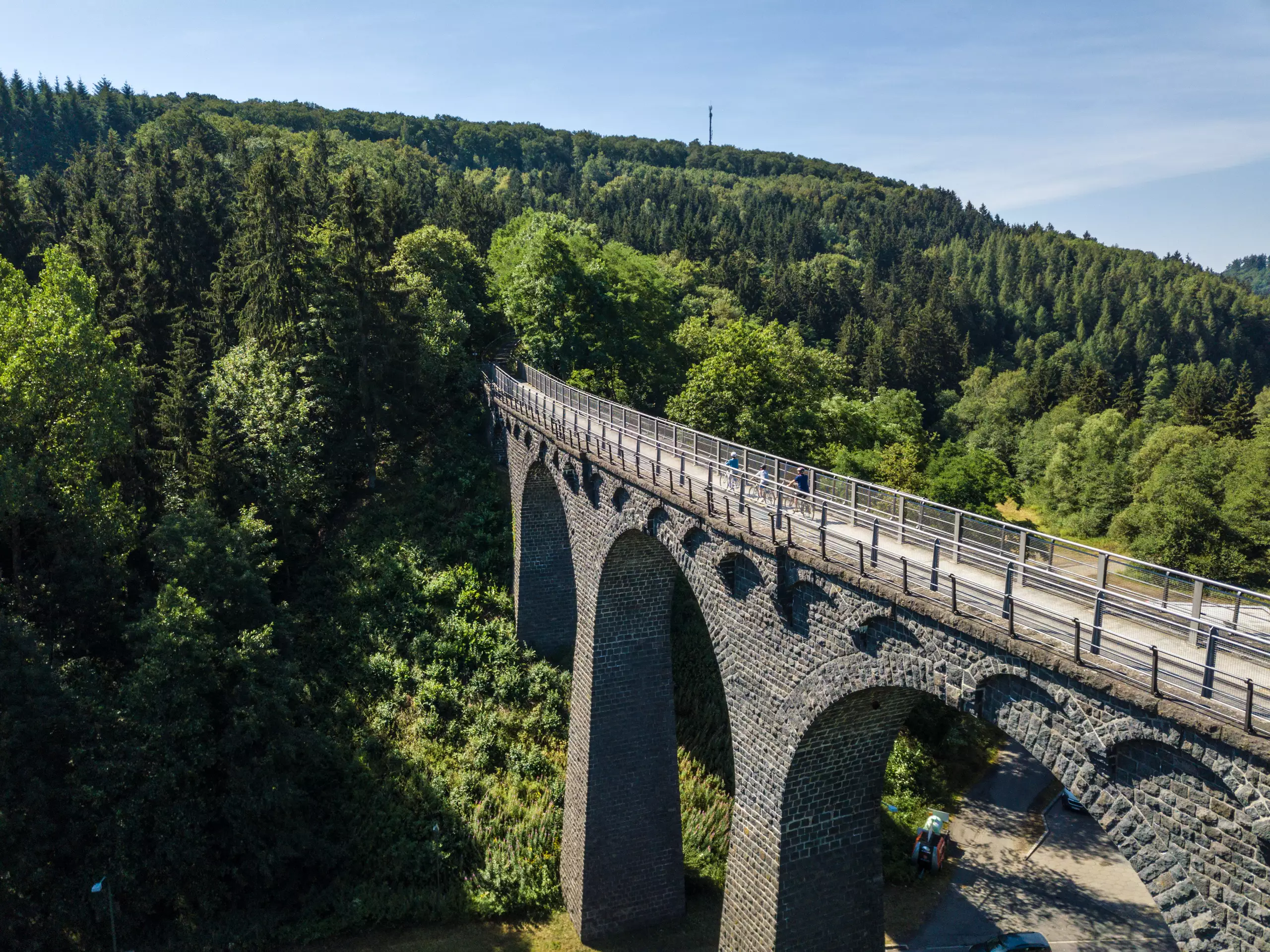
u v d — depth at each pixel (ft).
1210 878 35.83
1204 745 35.45
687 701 132.36
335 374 165.48
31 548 126.41
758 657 68.80
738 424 167.53
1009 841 124.36
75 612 118.52
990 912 108.17
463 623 137.18
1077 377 415.64
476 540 155.84
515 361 203.51
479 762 115.55
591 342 213.05
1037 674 43.47
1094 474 273.13
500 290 231.50
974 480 169.99
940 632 49.73
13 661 91.76
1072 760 42.11
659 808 102.83
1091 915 107.76
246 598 113.19
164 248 213.46
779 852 66.80
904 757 138.62
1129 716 38.78
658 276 242.37
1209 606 43.14
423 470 174.40
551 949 97.50
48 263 134.31
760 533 67.15
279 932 96.94
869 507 68.85
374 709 123.65
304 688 111.75
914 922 105.91
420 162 627.87
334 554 156.25
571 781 104.68
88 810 93.56
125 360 141.18
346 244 161.27
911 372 405.39
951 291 559.38
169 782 94.48
